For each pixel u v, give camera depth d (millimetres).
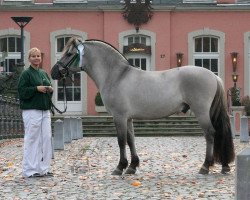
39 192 10859
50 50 39312
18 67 31078
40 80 12906
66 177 12867
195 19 39406
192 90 12852
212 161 13062
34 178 12703
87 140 27969
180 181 12117
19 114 28406
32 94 12695
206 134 12930
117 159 17344
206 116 12859
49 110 13000
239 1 39438
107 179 12523
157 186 11453
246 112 34844
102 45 13266
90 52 13281
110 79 13094
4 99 25312
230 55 39375
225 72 39375
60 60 13320
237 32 39406
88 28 39438
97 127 33406
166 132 32875
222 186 11406
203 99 12836
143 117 13031
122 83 12984
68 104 39094
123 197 10242
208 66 39500
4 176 13070
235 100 35375
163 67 39344
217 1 39406
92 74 13289
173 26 39406
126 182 12062
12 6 38906
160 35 39281
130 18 39156
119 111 12969
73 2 39344
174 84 12930
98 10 39344
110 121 33594
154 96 12883
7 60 39188
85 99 39125
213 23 39438
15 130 27469
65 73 13305
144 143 25516
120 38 39312
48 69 39281
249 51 39344
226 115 12938
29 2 39312
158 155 18875
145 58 39375
